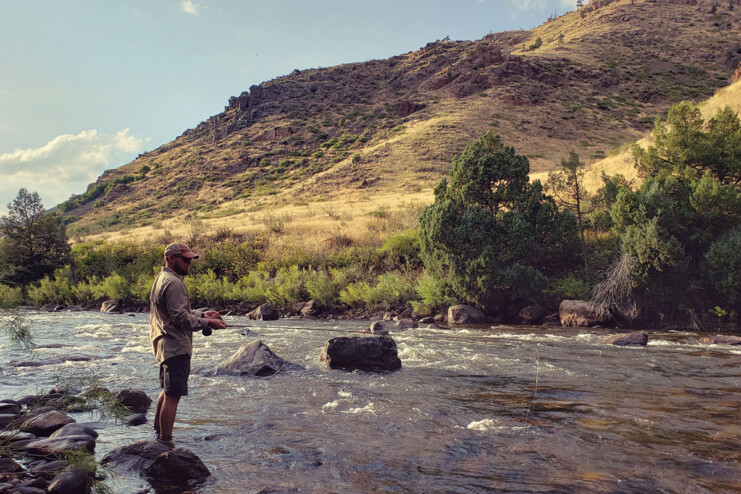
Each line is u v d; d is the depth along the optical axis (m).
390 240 28.25
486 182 21.17
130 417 5.98
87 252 37.84
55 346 12.42
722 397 6.92
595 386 7.72
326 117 107.69
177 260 5.34
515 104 93.69
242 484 3.97
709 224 17.77
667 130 21.56
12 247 33.78
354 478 4.08
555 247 21.50
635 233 17.62
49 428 5.43
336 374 8.90
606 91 105.00
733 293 16.08
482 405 6.59
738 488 3.81
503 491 3.78
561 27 179.00
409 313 21.62
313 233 35.72
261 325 18.97
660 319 17.66
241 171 88.69
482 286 19.36
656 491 3.77
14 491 3.65
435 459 4.54
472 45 152.00
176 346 5.12
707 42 131.25
